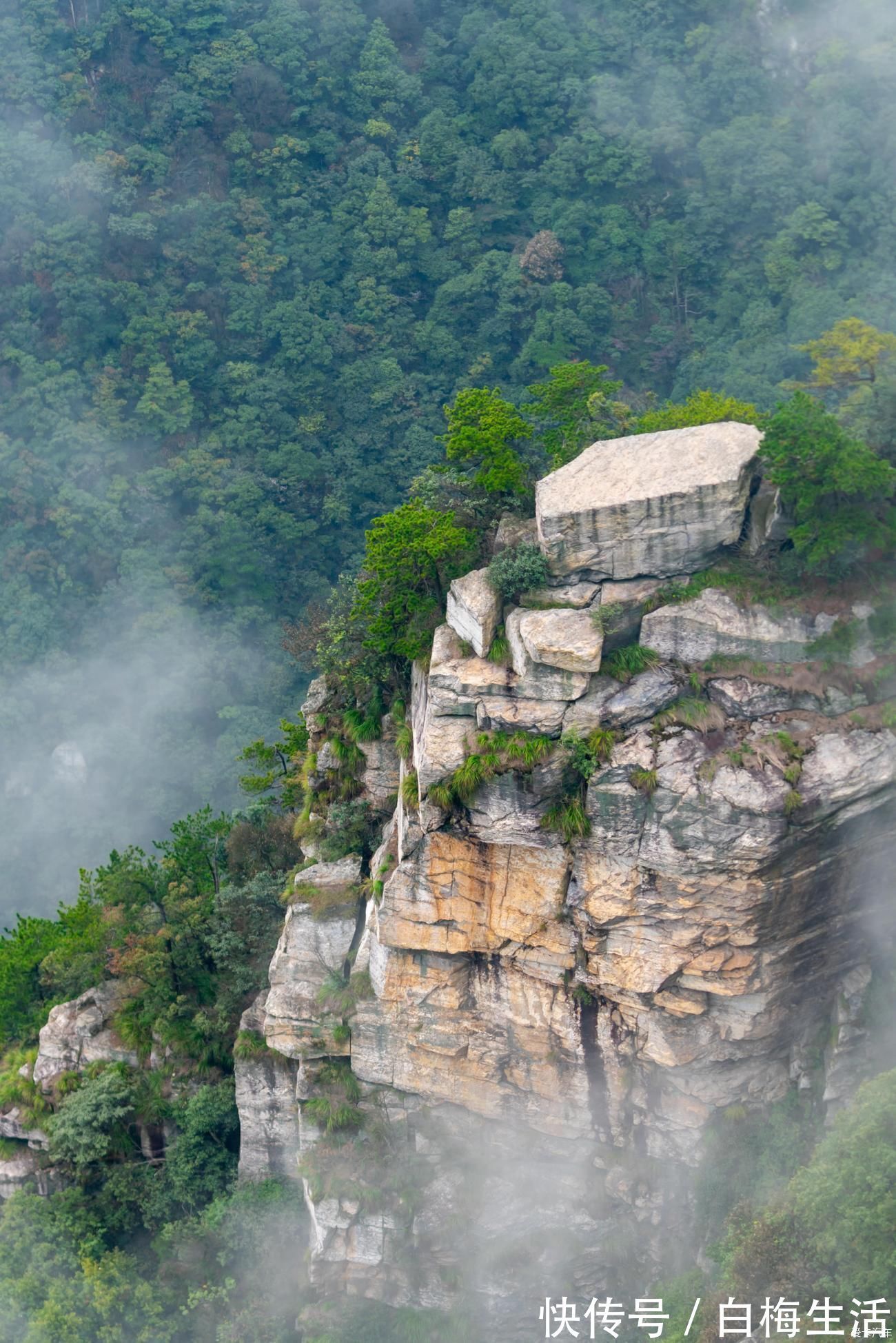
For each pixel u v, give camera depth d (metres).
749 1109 58.22
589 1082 58.91
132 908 77.31
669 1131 58.56
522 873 56.72
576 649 53.75
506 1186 61.22
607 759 54.16
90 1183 72.12
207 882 80.00
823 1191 49.66
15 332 163.88
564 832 55.19
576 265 164.38
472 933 58.28
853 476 52.12
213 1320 66.25
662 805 53.59
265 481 160.12
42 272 165.25
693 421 61.62
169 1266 67.88
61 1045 74.38
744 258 157.88
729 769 53.41
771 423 53.06
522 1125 60.59
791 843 53.53
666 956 55.69
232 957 72.25
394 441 164.25
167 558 155.88
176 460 159.62
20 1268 70.31
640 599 55.19
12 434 161.88
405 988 60.34
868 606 54.53
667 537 54.62
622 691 54.56
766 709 54.44
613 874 55.12
